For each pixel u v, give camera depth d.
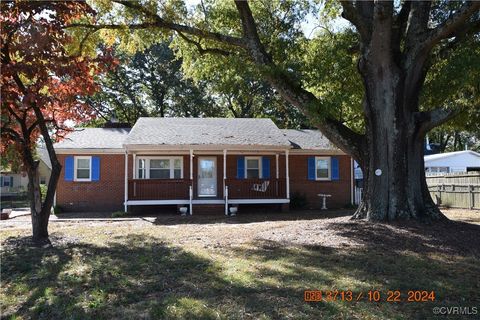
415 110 10.42
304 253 7.34
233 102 36.03
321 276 5.88
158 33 13.00
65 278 6.04
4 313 4.86
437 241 8.18
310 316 4.48
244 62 11.64
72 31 11.25
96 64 8.58
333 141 11.12
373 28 9.71
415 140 10.27
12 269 6.63
